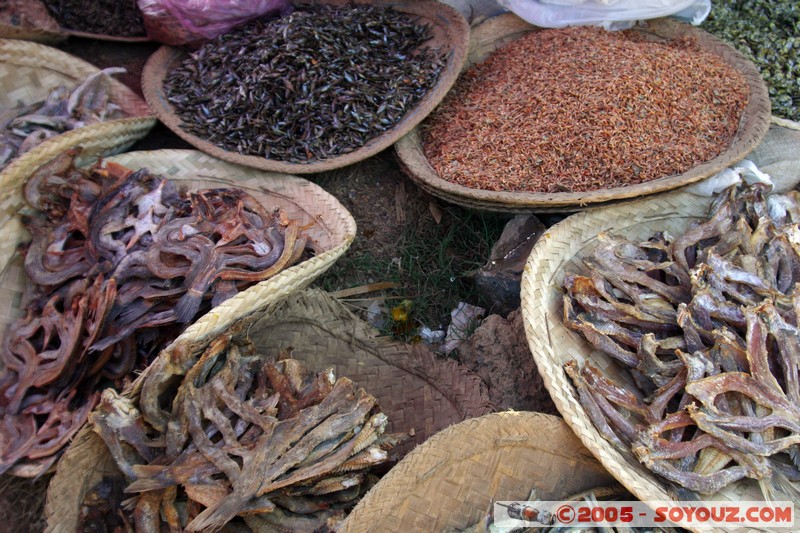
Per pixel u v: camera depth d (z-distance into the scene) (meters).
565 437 0.51
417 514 0.48
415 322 0.74
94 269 0.60
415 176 0.73
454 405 0.61
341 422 0.50
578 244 0.64
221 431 0.50
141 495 0.49
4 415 0.56
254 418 0.50
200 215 0.62
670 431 0.52
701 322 0.56
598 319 0.59
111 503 0.50
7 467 0.53
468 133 0.75
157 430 0.51
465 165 0.72
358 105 0.76
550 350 0.56
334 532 0.48
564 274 0.62
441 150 0.75
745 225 0.63
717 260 0.59
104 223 0.62
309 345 0.64
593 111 0.71
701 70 0.76
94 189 0.64
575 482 0.51
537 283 0.58
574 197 0.64
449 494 0.49
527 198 0.65
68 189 0.64
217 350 0.53
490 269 0.70
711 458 0.50
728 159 0.67
